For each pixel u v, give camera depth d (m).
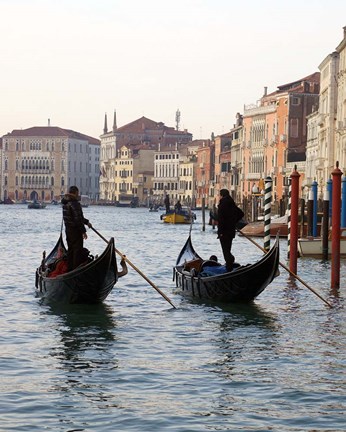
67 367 14.54
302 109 109.19
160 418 11.82
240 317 19.88
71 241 21.22
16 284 26.00
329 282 27.03
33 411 12.05
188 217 91.50
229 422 11.68
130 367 14.59
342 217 38.41
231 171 138.12
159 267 32.72
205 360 15.20
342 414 12.05
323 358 15.45
